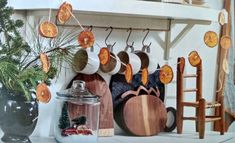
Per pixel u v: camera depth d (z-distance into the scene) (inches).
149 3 56.6
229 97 81.2
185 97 74.7
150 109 64.8
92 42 50.3
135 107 63.3
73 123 54.1
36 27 55.9
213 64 79.6
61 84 59.0
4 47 49.0
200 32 76.7
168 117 69.1
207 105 67.2
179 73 66.8
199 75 69.6
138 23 66.4
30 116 49.1
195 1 64.7
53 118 57.5
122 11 54.1
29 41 55.5
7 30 49.5
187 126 74.7
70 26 58.1
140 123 63.4
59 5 49.2
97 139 55.3
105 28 62.6
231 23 80.5
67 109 54.3
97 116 55.3
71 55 54.6
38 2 50.1
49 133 58.4
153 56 68.8
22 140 49.9
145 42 67.9
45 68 46.5
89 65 57.2
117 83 63.1
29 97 48.0
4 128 49.3
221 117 69.9
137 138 61.6
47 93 46.1
